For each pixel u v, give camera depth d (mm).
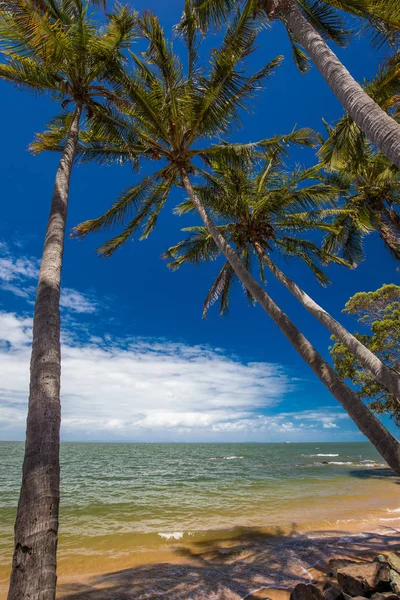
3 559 7625
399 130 4422
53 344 3660
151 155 10469
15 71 7531
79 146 9836
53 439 3057
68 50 6777
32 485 2777
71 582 6184
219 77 8672
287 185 11820
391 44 6668
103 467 35094
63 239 5094
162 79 9477
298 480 21703
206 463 40438
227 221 12766
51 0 7254
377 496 15422
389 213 13531
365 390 21922
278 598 5336
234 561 7160
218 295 14047
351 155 10266
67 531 9977
